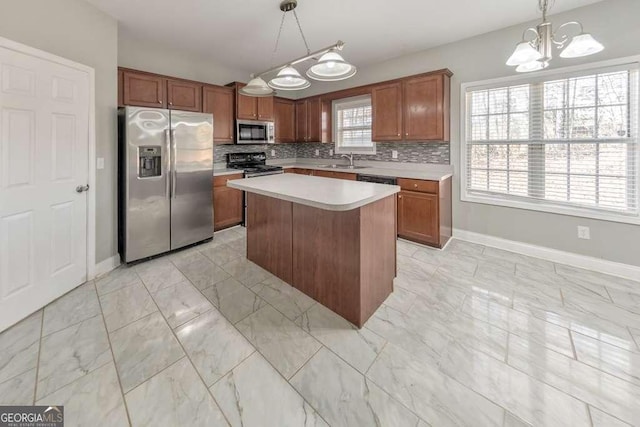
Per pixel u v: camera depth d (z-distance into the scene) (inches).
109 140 108.8
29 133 79.5
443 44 141.4
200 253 130.8
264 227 109.1
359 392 56.2
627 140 101.6
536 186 122.3
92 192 100.8
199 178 137.9
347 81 186.2
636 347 67.3
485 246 136.9
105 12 105.8
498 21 118.2
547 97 116.4
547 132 117.6
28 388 56.2
